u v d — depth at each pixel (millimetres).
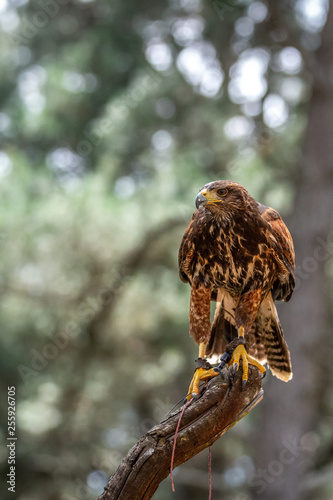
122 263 15438
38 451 14844
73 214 14672
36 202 15258
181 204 15062
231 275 5918
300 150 14836
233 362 4992
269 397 13859
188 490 19984
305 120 15891
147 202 15562
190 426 4410
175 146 18109
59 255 14977
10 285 15070
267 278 5953
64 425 15008
